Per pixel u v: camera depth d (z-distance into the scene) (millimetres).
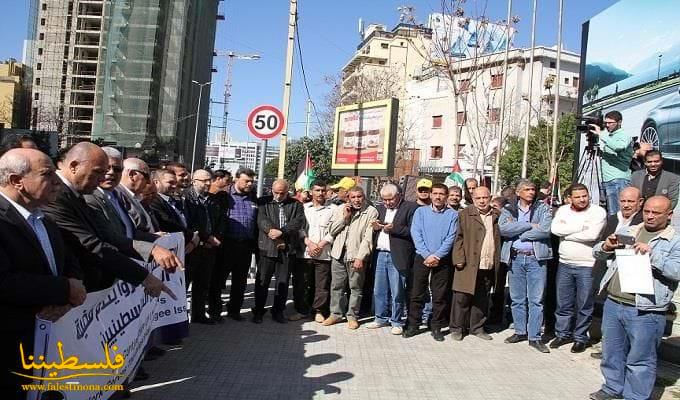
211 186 7422
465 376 5777
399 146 44281
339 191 8883
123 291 4105
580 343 6902
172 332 5535
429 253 7215
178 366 5527
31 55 81750
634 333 4984
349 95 44375
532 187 7426
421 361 6219
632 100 12078
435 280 7277
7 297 2840
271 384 5172
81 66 81438
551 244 7312
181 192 6867
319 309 7926
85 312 3467
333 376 5508
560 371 6121
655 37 11477
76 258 3594
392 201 7633
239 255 7480
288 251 7668
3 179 3008
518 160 30969
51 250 3234
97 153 3826
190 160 70312
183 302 5664
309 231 7914
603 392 5254
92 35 82312
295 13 11977
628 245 5023
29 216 3109
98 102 69438
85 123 78250
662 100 10938
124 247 4109
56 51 81375
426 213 7383
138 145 52188
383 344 6848
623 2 12812
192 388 4938
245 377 5320
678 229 8406
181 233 5566
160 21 58688
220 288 7488
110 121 57562
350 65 75000
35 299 2895
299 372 5574
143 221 5156
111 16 58812
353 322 7582
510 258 7434
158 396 4684
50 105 76125
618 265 4918
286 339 6805
